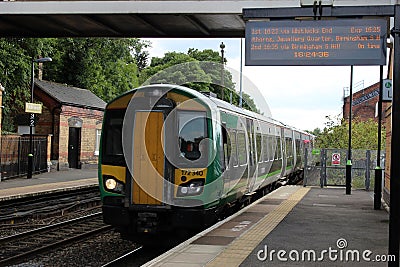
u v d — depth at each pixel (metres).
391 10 7.03
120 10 13.10
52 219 16.97
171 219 11.26
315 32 7.47
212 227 11.45
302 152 33.00
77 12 13.26
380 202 15.26
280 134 22.80
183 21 13.99
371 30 7.34
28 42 33.03
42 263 10.70
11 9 13.46
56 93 35.03
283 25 7.54
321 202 17.17
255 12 7.50
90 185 24.91
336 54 7.41
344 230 11.34
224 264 7.93
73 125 35.25
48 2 13.34
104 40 47.16
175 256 8.52
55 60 45.12
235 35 15.85
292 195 19.55
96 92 47.03
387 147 17.91
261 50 7.59
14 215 16.33
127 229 11.57
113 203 11.41
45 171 31.84
